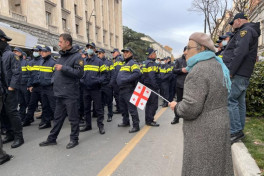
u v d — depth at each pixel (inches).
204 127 74.5
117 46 1867.6
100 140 192.7
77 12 1189.1
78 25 1204.5
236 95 146.1
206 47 80.0
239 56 136.8
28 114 247.3
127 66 214.5
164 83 348.2
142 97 185.2
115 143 184.2
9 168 140.0
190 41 81.9
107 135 207.6
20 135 181.5
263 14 678.5
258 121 215.3
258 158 125.4
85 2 1275.8
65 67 163.2
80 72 171.8
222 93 75.5
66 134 212.4
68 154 161.6
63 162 148.1
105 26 1587.1
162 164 143.6
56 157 156.6
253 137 164.1
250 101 234.4
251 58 142.9
